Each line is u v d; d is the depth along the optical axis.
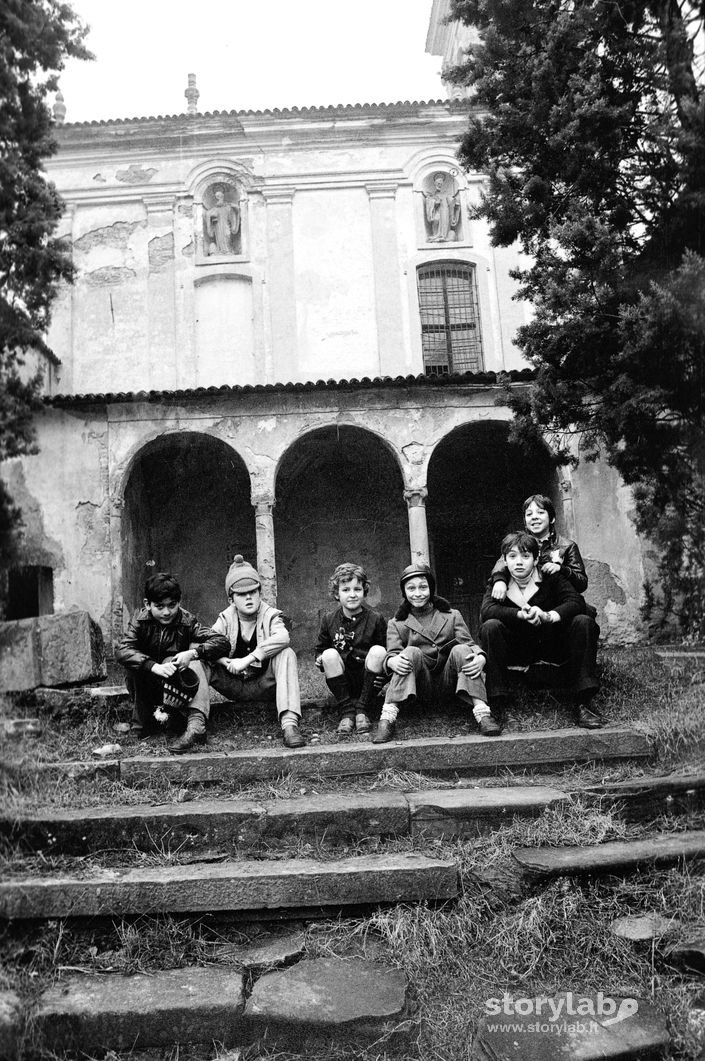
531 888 3.57
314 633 14.91
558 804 4.04
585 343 6.41
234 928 3.51
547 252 6.87
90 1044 2.95
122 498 12.68
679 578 6.59
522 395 7.93
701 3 5.20
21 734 4.77
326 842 3.93
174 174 16.75
